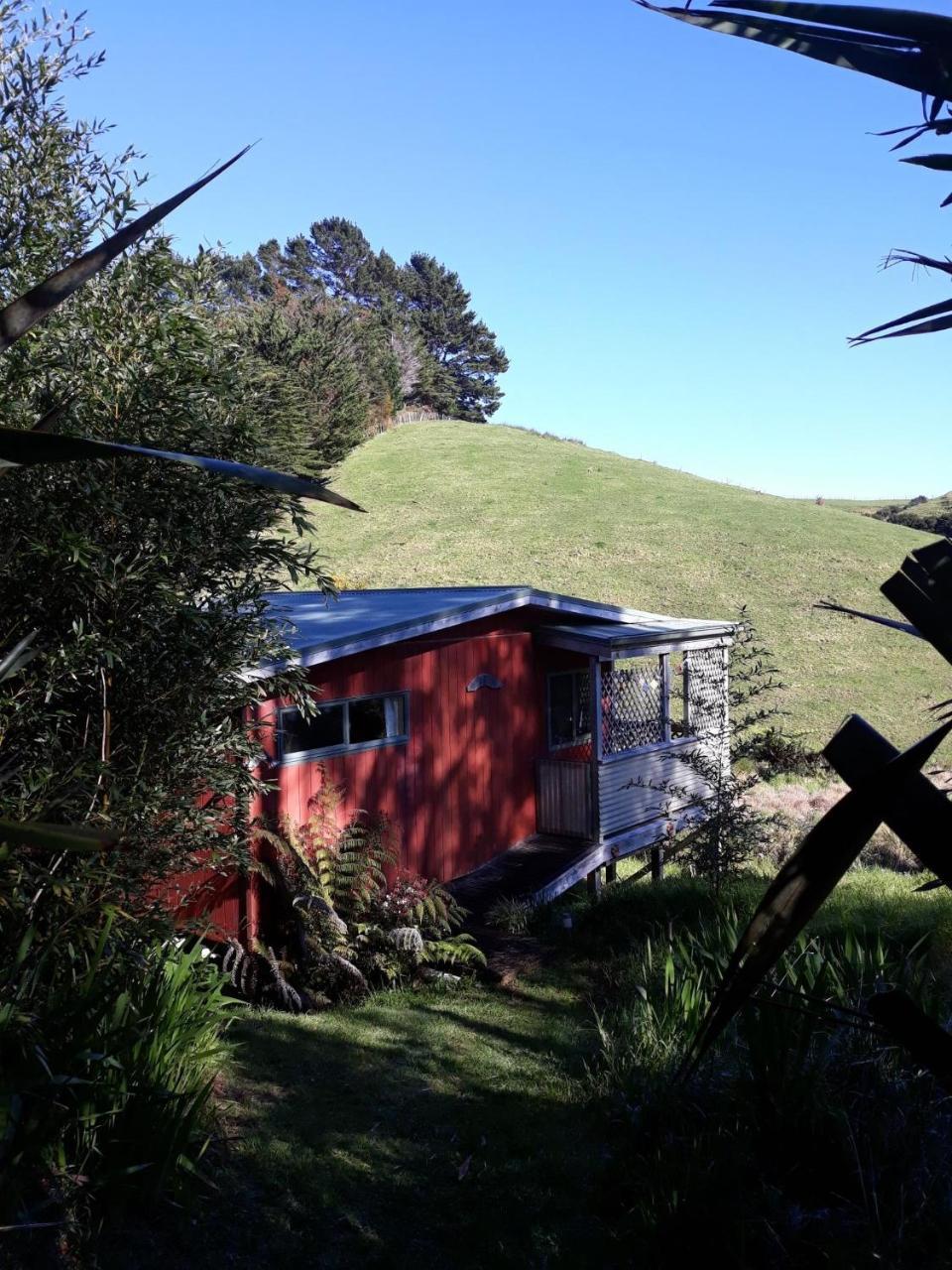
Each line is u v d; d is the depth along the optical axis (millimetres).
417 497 44312
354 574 33844
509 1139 6000
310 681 9672
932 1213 4105
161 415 5113
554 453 55312
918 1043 842
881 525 44094
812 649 27891
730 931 7023
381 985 9094
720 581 33844
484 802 11922
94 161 5262
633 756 12766
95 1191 4496
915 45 696
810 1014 913
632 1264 4648
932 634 775
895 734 21359
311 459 36812
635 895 11211
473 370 82438
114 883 5270
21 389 4996
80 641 4875
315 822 9461
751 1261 4230
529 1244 4902
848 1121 4516
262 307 42281
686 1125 5246
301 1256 4703
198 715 5621
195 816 5770
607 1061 6875
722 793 10773
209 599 5801
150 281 5273
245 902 8859
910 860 12117
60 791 5004
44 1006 4660
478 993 8984
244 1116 6074
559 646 12523
